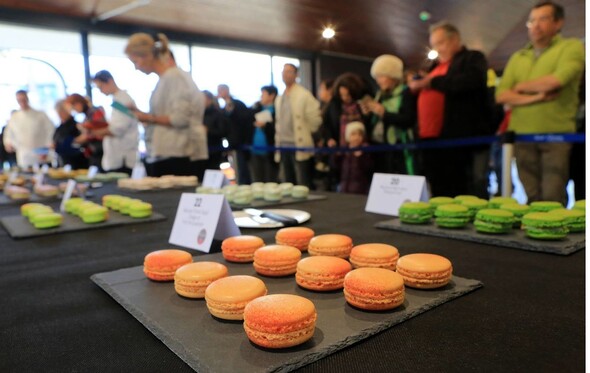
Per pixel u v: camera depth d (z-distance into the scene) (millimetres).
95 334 502
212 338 459
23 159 4023
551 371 387
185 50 5117
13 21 4012
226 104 4020
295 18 4277
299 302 460
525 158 1886
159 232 1090
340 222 1143
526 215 856
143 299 586
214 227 872
